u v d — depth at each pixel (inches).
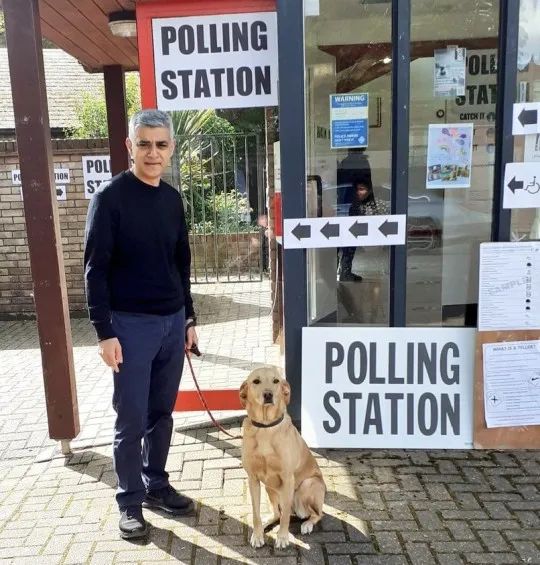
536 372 140.9
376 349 142.6
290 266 141.3
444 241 160.4
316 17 138.6
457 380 142.1
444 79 147.1
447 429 142.9
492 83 146.3
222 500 124.9
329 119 144.2
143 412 111.2
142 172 106.7
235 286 277.0
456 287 161.8
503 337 140.2
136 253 107.0
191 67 151.6
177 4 148.4
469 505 120.6
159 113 106.6
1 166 297.7
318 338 143.3
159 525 116.3
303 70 133.3
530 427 141.8
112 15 169.0
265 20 148.7
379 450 145.7
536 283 138.8
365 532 111.9
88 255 103.7
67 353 144.9
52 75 508.1
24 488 134.6
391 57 136.2
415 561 103.4
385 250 149.1
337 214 148.1
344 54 141.7
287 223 139.2
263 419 103.7
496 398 141.3
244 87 152.4
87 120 446.0
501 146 136.3
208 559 105.3
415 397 142.9
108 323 105.3
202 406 164.6
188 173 199.8
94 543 111.3
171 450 148.2
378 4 138.3
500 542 108.3
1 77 471.5
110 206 103.3
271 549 107.5
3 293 312.8
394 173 137.0
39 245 140.1
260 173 200.7
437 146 149.2
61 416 147.3
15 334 287.7
